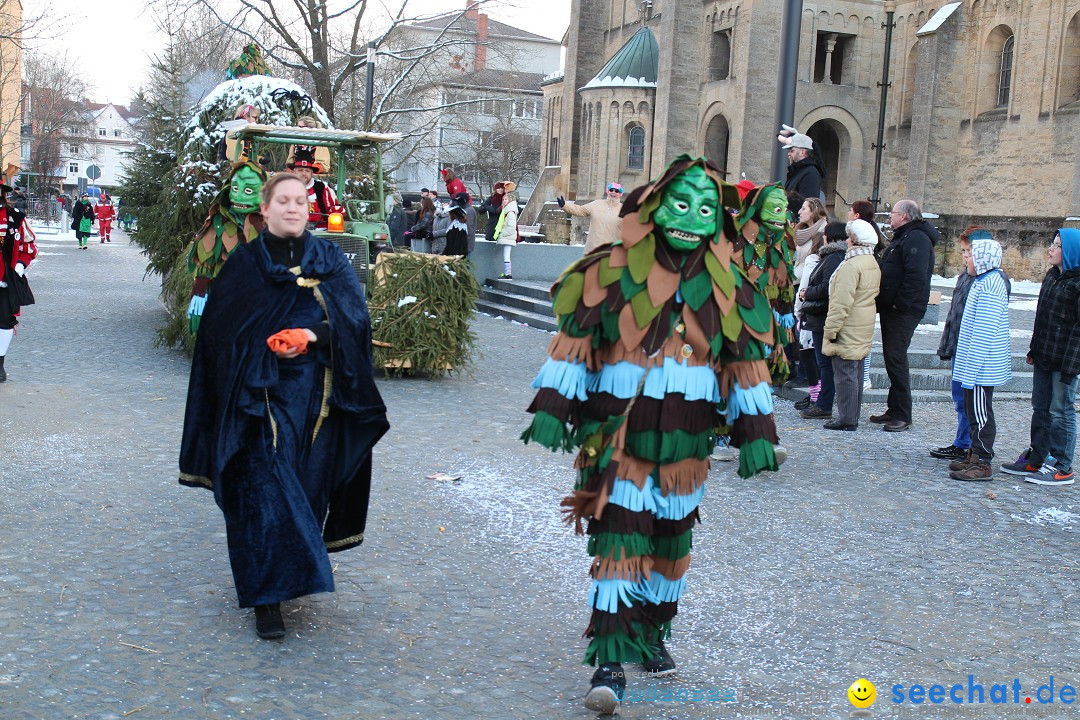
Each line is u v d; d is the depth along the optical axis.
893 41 43.19
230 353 4.31
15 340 12.68
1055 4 35.34
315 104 14.28
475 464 7.61
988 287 7.77
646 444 3.72
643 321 3.67
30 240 9.95
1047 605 5.20
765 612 4.96
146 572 5.11
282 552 4.25
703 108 44.78
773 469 3.77
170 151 15.52
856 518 6.67
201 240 7.15
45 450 7.44
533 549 5.75
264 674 4.05
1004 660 4.49
